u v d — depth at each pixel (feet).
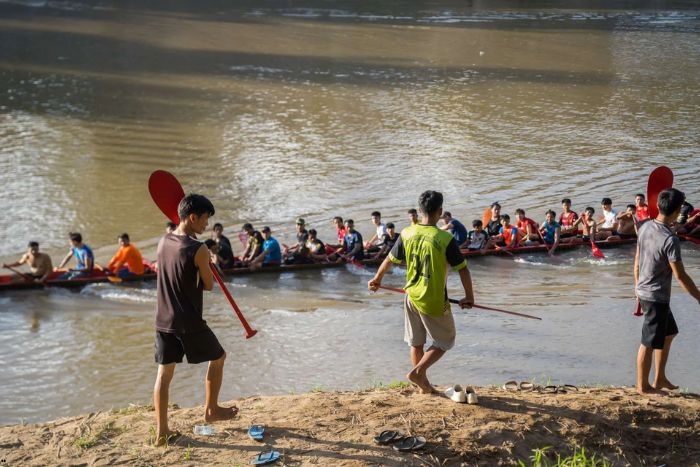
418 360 23.48
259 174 89.15
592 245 69.21
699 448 21.40
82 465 19.57
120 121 109.40
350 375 44.47
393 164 93.30
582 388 25.90
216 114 114.21
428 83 136.46
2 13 196.13
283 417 21.89
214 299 58.85
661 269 23.34
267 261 65.41
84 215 76.23
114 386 44.34
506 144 101.71
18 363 47.55
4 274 63.72
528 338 48.85
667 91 133.08
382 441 19.97
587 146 100.94
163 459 19.54
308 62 151.23
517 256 68.85
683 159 95.45
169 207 21.95
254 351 48.42
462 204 80.48
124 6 213.25
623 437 21.43
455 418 21.48
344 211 78.69
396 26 192.95
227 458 19.47
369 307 56.95
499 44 173.88
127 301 58.90
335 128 108.27
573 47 171.94
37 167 89.45
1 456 20.30
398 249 22.74
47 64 143.74
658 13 228.02
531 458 19.93
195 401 41.65
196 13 204.85
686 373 42.27
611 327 50.96
